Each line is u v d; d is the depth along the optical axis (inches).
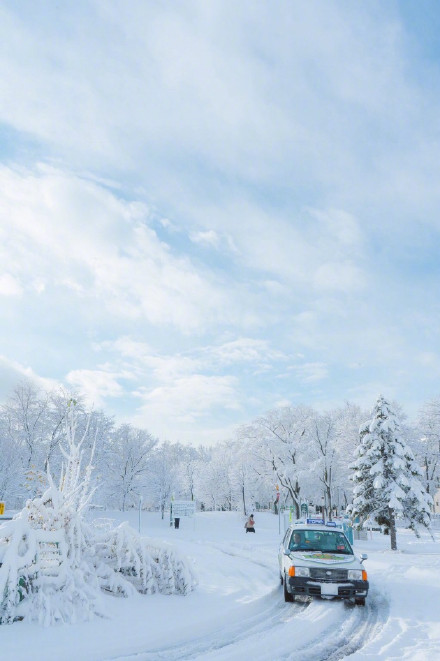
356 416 2012.8
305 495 2314.2
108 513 1951.3
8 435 1594.5
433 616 349.1
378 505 1013.8
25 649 244.5
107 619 313.4
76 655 241.6
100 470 1721.2
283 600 408.5
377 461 1039.6
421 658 246.8
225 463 3302.2
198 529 1561.3
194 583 418.9
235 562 650.8
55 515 356.8
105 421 1788.9
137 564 392.8
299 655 264.2
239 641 287.0
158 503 2440.9
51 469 1555.1
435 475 2098.9
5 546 312.0
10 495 1521.9
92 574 359.3
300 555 413.7
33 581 315.3
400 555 822.5
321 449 2139.5
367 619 349.1
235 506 3235.7
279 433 2153.1
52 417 1606.8
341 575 385.7
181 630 296.8
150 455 2271.2
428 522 988.6
